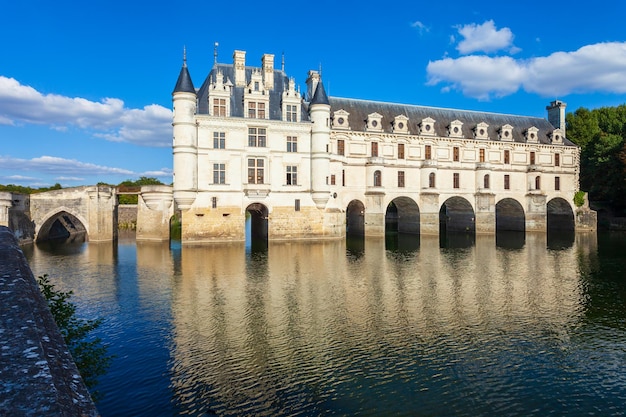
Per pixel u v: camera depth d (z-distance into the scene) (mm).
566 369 17125
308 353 18422
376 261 41469
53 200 58000
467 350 18859
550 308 25109
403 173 65750
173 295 27844
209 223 54344
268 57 59219
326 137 58125
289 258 43000
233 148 55000
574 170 74062
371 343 19578
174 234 70688
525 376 16516
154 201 59406
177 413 13820
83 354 14336
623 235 66062
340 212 59875
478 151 69375
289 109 58000
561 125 76125
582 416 13969
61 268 37781
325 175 58000
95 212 58188
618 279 33062
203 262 40500
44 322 5148
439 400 14742
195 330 21172
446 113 72125
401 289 29641
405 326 21875
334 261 41312
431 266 38844
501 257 44531
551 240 60438
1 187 87312
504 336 20547
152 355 18156
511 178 70688
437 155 67312
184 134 52312
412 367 17156
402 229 71938
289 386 15586
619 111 88938
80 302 26250
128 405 14250
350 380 16062
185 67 53438
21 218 54219
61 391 3545
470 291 29156
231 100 56688
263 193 55781
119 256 44906
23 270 7387
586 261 41781
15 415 3039
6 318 4887
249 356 18109
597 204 81938
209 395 14938
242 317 23188
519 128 74312
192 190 52844
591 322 22578
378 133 64000
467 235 68125
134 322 22391
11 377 3576
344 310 24531
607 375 16656
